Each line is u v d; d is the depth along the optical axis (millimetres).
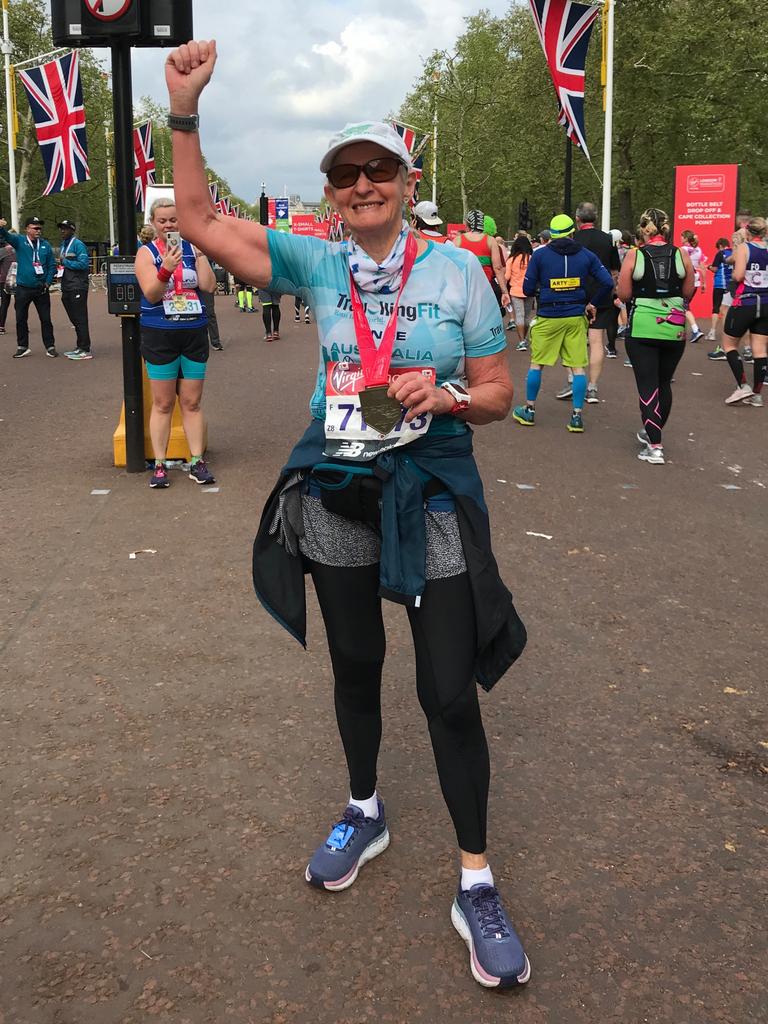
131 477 6598
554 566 4953
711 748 3191
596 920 2381
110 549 5094
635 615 4316
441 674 2209
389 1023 2064
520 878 2531
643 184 40125
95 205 62781
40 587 4543
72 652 3854
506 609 2252
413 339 2156
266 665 3762
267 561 2381
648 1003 2123
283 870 2557
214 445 7637
